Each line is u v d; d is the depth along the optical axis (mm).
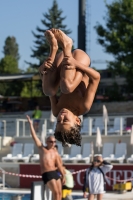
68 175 24547
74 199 26500
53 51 9109
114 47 52844
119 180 32594
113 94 58000
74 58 9445
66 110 8836
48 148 22344
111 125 48375
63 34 8992
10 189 35438
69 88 8664
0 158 43781
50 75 9102
